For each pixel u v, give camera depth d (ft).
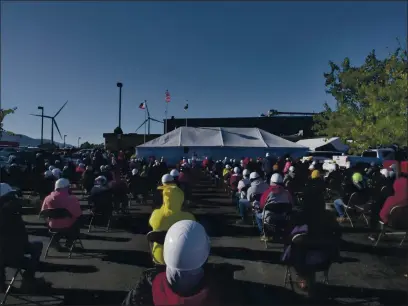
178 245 6.66
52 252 22.76
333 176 39.47
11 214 15.44
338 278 18.29
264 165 53.67
